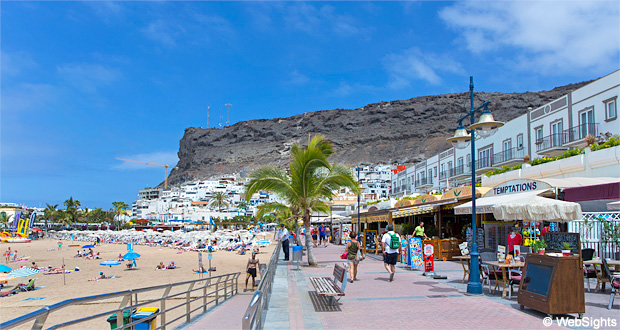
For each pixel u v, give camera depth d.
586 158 17.02
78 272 30.45
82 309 15.60
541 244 9.63
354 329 7.00
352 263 12.74
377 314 8.12
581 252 9.88
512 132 34.22
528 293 7.96
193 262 36.59
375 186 134.62
